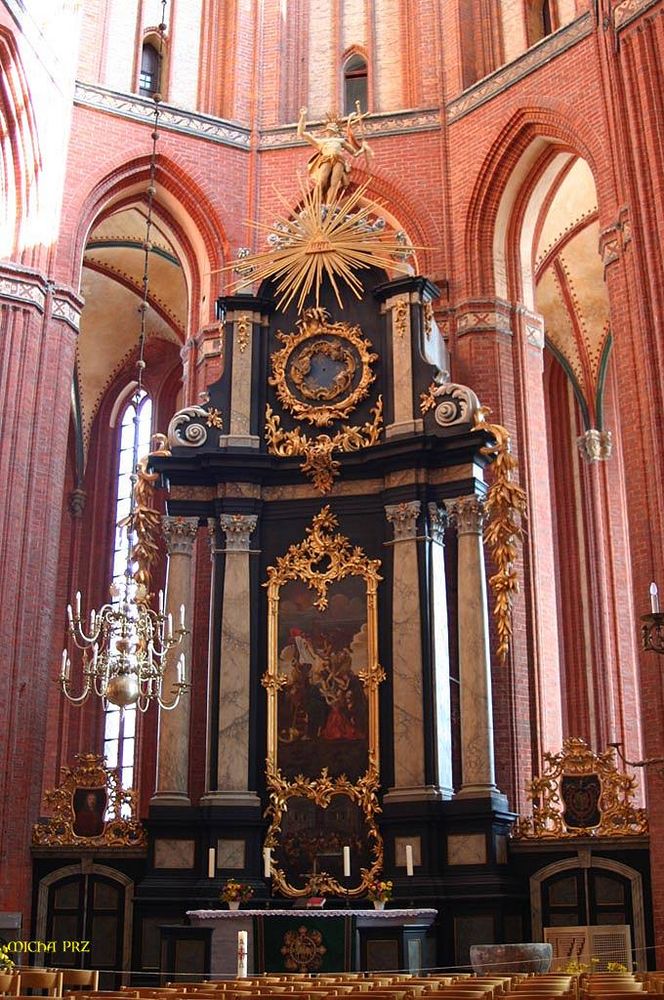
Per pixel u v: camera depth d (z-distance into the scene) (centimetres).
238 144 2538
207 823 1881
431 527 1995
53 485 2139
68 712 2941
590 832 1831
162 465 2069
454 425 2003
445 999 810
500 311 2322
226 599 2003
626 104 1936
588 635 2962
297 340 2134
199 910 1684
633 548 1869
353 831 1877
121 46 2536
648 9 1927
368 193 2473
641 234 1875
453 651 2047
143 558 2039
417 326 2086
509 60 2469
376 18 2667
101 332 3161
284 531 2061
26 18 2208
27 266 2188
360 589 1998
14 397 2109
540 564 2194
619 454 3089
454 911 1775
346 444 2056
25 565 2053
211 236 2475
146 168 2439
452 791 1897
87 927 1922
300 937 1647
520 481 2234
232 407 2106
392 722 1917
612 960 1727
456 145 2436
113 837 1964
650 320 1836
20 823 1953
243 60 2614
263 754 1947
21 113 2208
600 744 2872
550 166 2367
